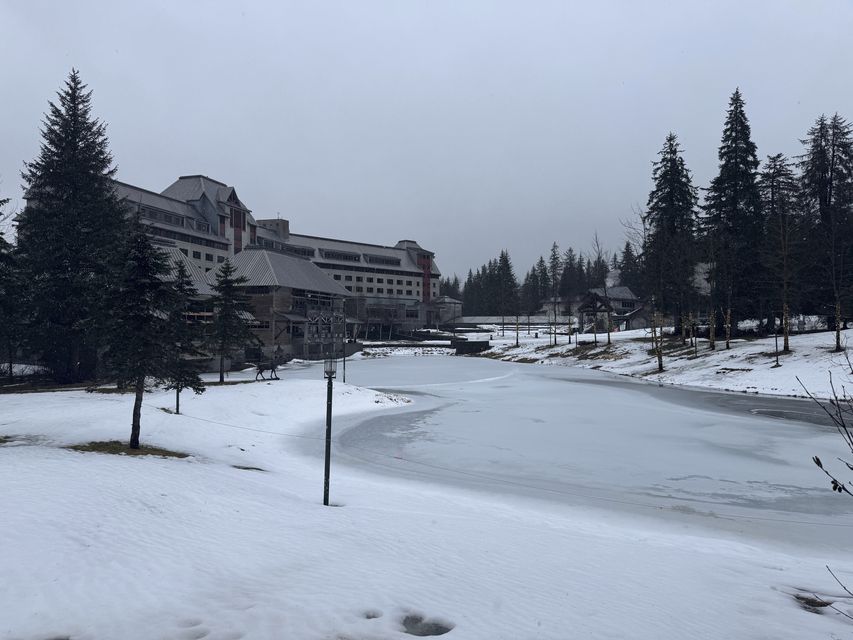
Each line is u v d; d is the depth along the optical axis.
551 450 17.62
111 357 14.16
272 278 69.69
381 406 27.22
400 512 10.04
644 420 23.72
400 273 128.50
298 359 64.88
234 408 22.69
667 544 8.88
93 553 6.30
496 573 6.60
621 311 92.56
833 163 47.97
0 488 8.68
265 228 111.94
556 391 35.25
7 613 4.77
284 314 69.56
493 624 5.02
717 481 13.89
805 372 33.19
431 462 15.94
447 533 8.51
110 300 13.91
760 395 31.89
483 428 21.66
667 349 50.56
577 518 10.66
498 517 10.20
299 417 23.19
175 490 9.68
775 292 42.31
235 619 4.84
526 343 78.06
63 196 33.53
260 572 6.13
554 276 126.19
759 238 46.16
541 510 11.20
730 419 23.95
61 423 16.64
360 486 12.68
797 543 9.44
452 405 28.62
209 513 8.52
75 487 9.10
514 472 14.80
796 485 13.54
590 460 16.23
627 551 8.14
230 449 16.03
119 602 5.11
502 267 139.25
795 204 44.12
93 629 4.55
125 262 13.96
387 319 105.38
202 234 82.88
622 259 111.31
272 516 8.77
